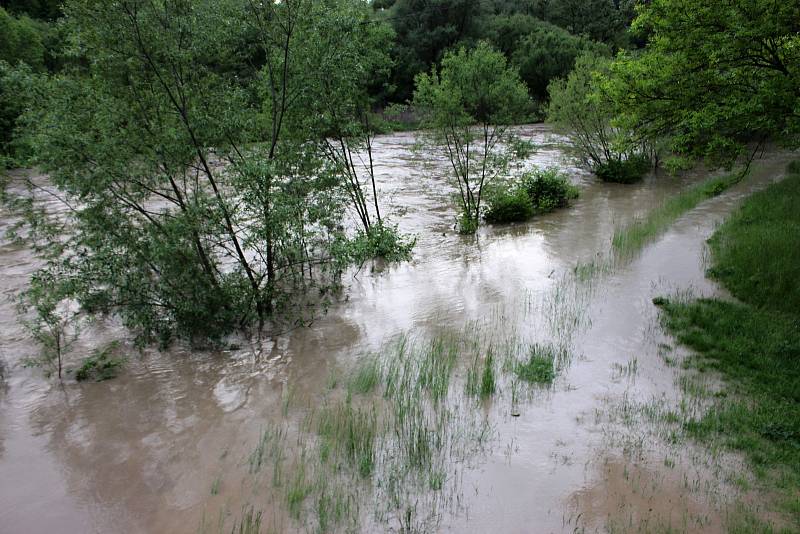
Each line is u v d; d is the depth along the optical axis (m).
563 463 6.22
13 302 11.09
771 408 7.00
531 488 5.84
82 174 8.95
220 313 9.69
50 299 8.86
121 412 7.69
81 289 9.00
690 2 8.77
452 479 6.02
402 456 6.45
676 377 7.97
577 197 21.06
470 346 9.34
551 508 5.54
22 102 9.05
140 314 9.11
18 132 9.33
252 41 11.27
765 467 5.98
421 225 17.78
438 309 11.15
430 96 17.05
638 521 5.33
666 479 5.88
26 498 5.98
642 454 6.31
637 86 9.93
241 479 6.16
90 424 7.41
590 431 6.79
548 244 15.29
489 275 13.01
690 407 7.18
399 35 56.16
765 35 8.40
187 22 9.54
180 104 10.07
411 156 31.52
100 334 10.24
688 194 19.80
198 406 7.80
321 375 8.62
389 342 9.72
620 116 10.84
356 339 9.91
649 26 10.18
